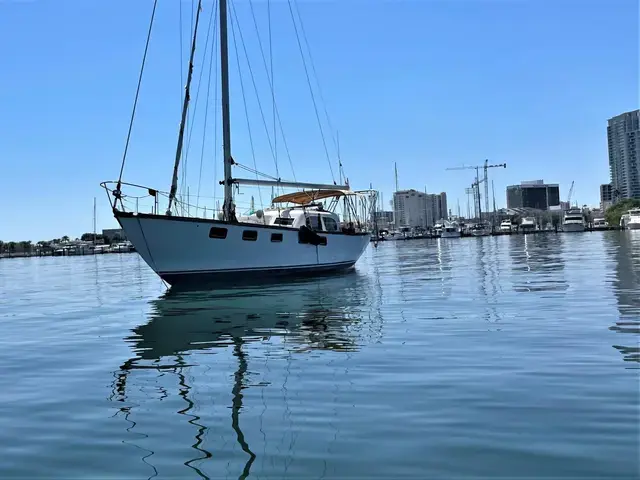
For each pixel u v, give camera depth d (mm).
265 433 4984
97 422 5465
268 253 21078
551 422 5008
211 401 6031
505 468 4105
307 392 6227
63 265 60062
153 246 18078
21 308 16344
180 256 18688
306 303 14703
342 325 10891
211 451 4625
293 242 22109
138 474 4242
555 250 41875
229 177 21609
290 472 4168
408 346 8570
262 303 14992
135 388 6703
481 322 10555
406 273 24312
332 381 6664
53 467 4422
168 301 16266
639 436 4621
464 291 16203
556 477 3938
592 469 4043
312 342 9227
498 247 54438
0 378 7422
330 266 24547
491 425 4988
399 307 13227
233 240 19797
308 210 25188
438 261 33969
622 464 4105
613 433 4699
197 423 5316
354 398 5941
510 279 19422
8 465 4484
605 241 57969
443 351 8109
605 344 8188
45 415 5746
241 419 5383
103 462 4484
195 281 19328
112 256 98062
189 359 8281
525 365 7102
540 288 16094
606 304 12281
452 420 5160
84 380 7191
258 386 6555
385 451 4492
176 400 6121
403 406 5617
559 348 8023
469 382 6410
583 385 6105
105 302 17125
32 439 5051
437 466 4184
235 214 21844
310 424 5172
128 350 9188
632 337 8641
